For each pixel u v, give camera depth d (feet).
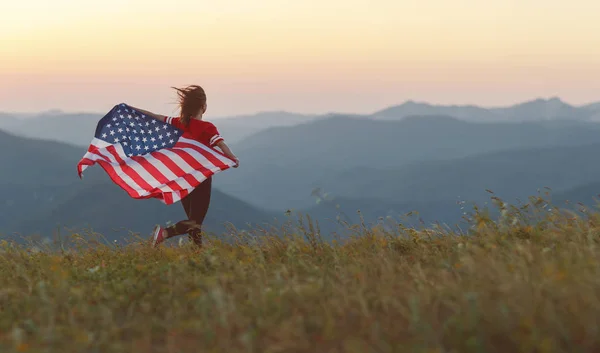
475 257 19.52
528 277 15.43
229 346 13.29
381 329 13.62
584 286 13.76
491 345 12.09
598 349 11.46
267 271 21.12
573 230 24.43
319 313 15.07
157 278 20.45
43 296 17.06
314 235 26.48
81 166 29.99
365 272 19.47
